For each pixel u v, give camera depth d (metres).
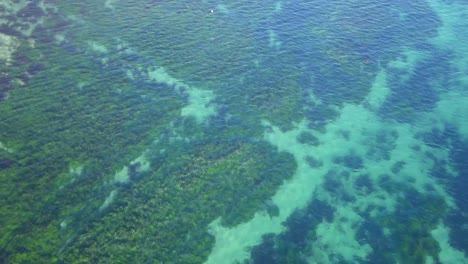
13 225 33.56
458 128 44.16
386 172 39.66
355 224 35.12
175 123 44.12
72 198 35.94
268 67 52.41
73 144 40.97
